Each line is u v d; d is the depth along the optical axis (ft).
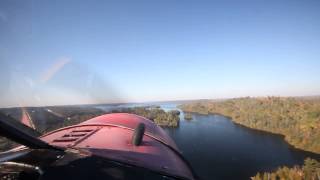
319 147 511.81
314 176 340.39
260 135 645.92
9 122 11.25
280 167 405.18
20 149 17.07
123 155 18.94
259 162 431.84
